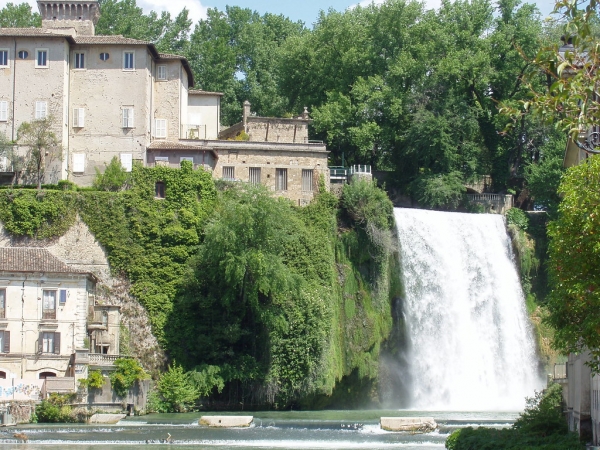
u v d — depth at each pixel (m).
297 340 78.62
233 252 77.00
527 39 106.38
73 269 77.19
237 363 78.75
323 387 79.25
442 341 92.19
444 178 103.44
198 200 85.19
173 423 65.94
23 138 88.19
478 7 110.12
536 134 107.81
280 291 77.19
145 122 91.06
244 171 93.75
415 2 111.00
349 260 89.75
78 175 90.19
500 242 98.38
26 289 75.44
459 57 105.88
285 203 81.50
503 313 95.75
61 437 58.16
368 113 107.94
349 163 111.56
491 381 92.81
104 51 91.62
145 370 79.25
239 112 126.44
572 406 51.72
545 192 102.25
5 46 89.50
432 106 105.62
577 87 31.53
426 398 89.81
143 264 82.19
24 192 82.62
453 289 94.19
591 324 39.03
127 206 83.19
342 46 112.50
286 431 61.25
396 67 105.69
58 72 89.56
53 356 74.38
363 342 87.25
